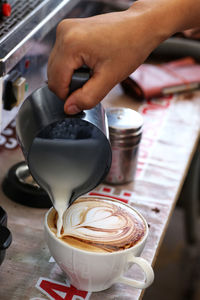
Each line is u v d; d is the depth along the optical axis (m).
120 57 0.72
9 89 0.93
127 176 1.08
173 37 1.76
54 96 0.71
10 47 0.86
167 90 1.51
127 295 0.78
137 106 1.46
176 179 1.13
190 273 1.95
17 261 0.83
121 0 1.79
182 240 2.11
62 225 0.77
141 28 0.74
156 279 1.90
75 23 0.71
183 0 0.79
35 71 1.08
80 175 0.73
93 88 0.69
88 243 0.73
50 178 0.73
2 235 0.72
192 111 1.46
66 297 0.77
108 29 0.71
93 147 0.72
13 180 1.02
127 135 1.01
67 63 0.69
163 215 0.99
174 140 1.29
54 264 0.84
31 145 0.66
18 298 0.76
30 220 0.95
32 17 0.99
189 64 1.66
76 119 0.67
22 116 0.71
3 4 0.94
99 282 0.76
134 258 0.73
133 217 0.82
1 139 1.23
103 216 0.81
